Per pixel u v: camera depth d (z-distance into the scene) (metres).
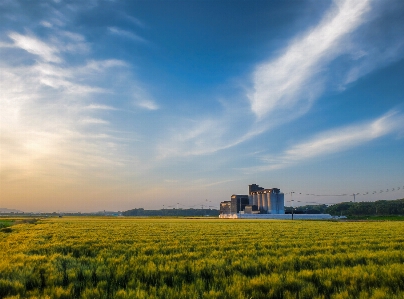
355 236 26.22
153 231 33.84
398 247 17.98
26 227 45.28
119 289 8.29
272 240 22.30
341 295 7.73
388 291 8.20
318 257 13.39
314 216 131.75
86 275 9.97
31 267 11.06
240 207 166.75
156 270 10.57
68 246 18.66
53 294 7.86
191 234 29.09
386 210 162.38
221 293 7.83
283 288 8.46
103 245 19.11
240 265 11.65
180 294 7.85
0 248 17.80
